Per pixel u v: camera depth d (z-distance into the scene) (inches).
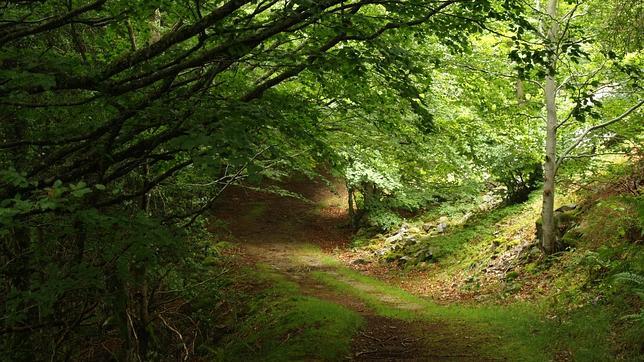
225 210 1018.7
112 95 158.9
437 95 363.6
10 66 151.1
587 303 321.1
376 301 466.3
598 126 430.3
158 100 171.3
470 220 682.2
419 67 200.5
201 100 169.2
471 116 412.2
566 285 384.2
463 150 381.4
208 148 143.2
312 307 398.9
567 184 532.4
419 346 313.9
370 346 318.0
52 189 112.0
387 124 282.5
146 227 154.1
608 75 427.8
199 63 167.6
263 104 191.6
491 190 734.5
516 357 268.2
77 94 206.4
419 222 780.6
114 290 240.1
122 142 171.0
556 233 472.4
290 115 211.8
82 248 193.9
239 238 853.2
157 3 173.3
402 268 646.5
